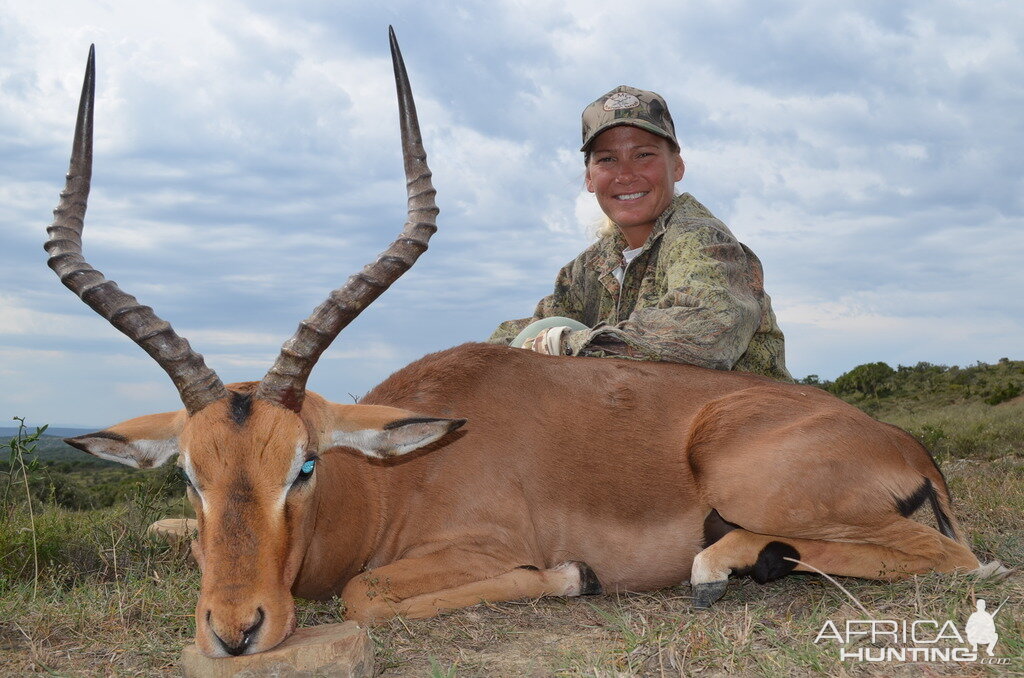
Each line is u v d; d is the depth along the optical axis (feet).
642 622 3.89
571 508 4.39
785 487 4.17
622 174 5.72
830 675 3.24
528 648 3.67
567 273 6.39
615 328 4.92
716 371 4.77
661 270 5.47
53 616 4.04
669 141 5.80
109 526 5.41
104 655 3.69
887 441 4.35
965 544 4.55
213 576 3.21
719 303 4.90
